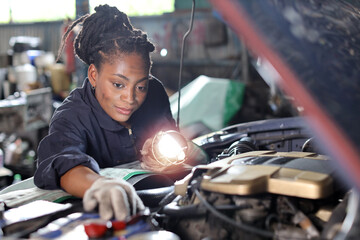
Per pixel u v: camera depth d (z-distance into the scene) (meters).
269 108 4.09
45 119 4.34
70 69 5.69
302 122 1.90
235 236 1.01
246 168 1.13
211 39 7.16
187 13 7.28
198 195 1.05
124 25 1.49
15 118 4.02
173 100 3.86
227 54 7.09
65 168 1.29
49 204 1.23
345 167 0.88
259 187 1.03
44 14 9.93
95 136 1.60
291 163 1.16
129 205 1.08
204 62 7.20
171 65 7.45
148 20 7.58
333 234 0.93
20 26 9.88
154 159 1.55
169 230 1.14
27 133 4.35
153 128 1.83
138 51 1.44
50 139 1.45
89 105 1.58
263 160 1.22
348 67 1.03
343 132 0.88
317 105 0.89
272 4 0.96
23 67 5.41
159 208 1.27
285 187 1.03
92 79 1.55
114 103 1.49
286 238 0.91
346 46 1.10
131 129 1.73
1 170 3.55
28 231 1.09
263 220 1.00
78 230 1.01
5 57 5.56
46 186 1.34
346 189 1.11
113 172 1.44
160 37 7.53
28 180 1.64
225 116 3.83
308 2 1.13
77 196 1.25
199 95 3.88
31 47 5.89
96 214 1.08
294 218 1.03
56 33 9.55
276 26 0.94
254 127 2.00
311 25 1.04
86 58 1.54
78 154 1.37
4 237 1.02
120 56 1.42
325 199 1.09
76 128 1.53
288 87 0.91
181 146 1.54
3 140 4.55
